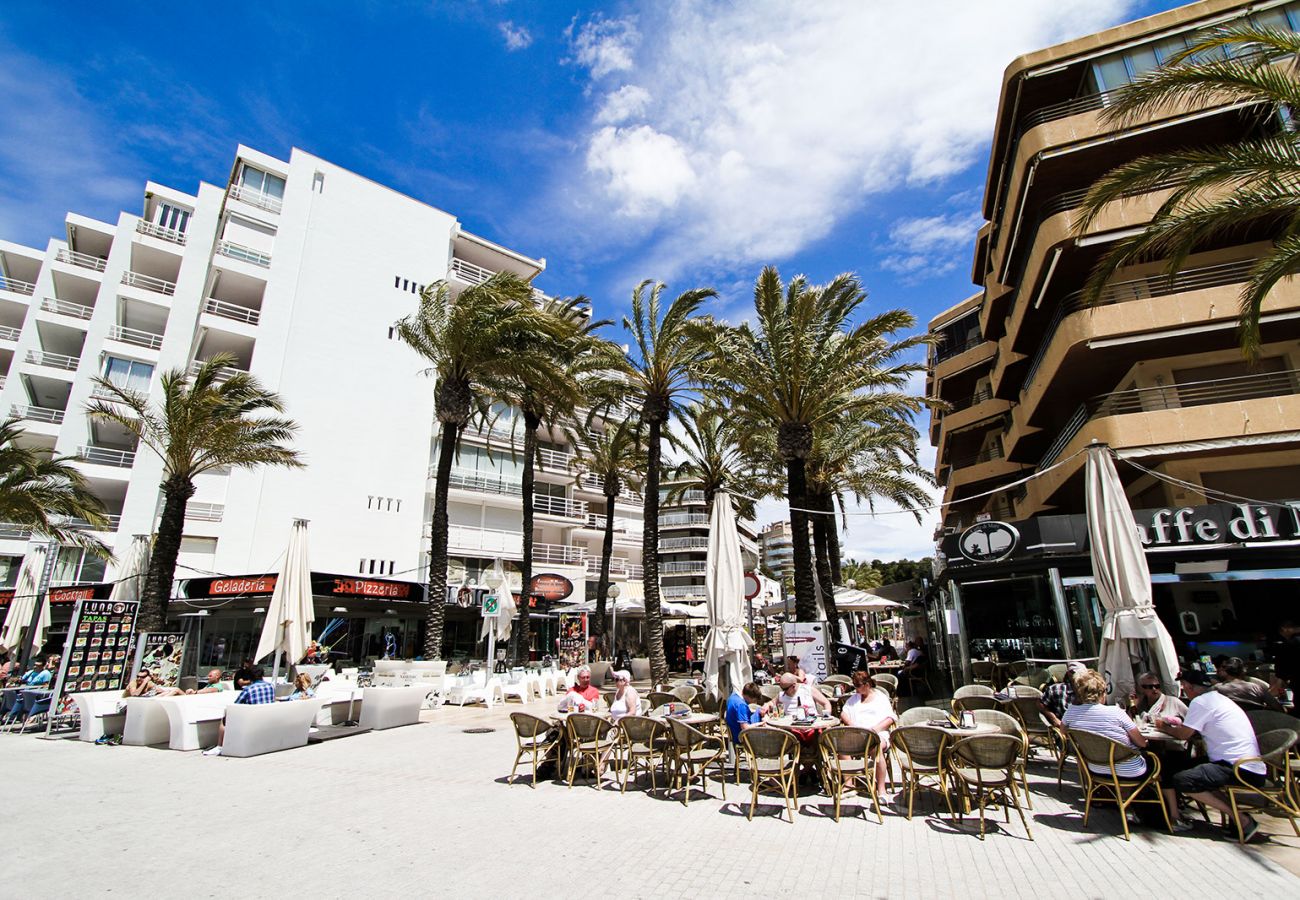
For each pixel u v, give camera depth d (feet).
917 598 86.17
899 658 88.38
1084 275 59.88
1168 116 53.98
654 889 15.48
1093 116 57.21
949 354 113.09
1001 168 76.89
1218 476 52.19
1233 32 27.50
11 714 44.06
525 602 81.10
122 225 116.06
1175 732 19.74
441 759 32.19
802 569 50.96
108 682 45.06
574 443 103.40
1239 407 48.42
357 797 24.64
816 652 48.21
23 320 123.95
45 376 107.76
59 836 19.75
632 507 165.27
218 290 109.91
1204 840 18.06
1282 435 46.88
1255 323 30.73
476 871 16.75
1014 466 92.63
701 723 28.50
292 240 111.45
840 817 21.49
